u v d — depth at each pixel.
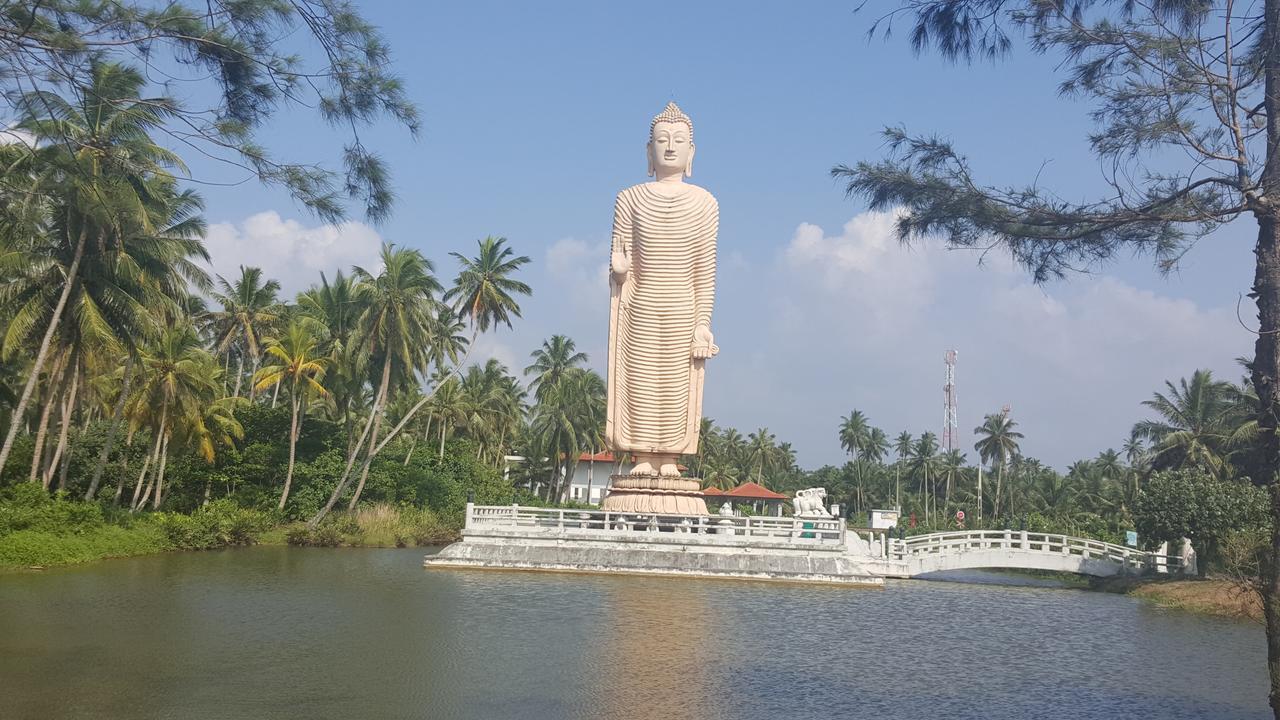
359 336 53.12
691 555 35.31
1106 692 17.50
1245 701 17.02
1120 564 40.72
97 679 15.99
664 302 40.22
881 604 29.97
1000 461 100.06
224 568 34.78
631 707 14.92
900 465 117.75
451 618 23.56
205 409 48.62
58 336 37.28
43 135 12.79
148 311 36.72
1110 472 104.88
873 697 16.27
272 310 62.06
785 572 35.03
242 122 11.83
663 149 41.09
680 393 40.25
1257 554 18.33
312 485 54.75
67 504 37.84
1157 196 12.14
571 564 35.34
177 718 13.62
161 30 11.22
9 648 18.52
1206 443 59.47
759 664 18.88
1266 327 12.00
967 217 12.55
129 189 16.22
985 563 40.81
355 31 11.30
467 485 65.50
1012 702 16.33
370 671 17.16
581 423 84.06
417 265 52.97
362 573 33.91
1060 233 12.66
